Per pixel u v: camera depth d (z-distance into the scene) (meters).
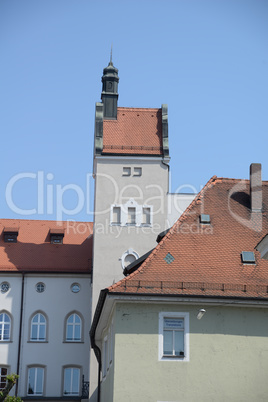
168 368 41.97
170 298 42.22
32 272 81.00
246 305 42.69
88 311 80.25
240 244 46.41
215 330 42.56
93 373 69.38
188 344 42.28
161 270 43.97
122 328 42.34
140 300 42.31
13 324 79.69
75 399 77.06
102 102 75.75
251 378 41.97
